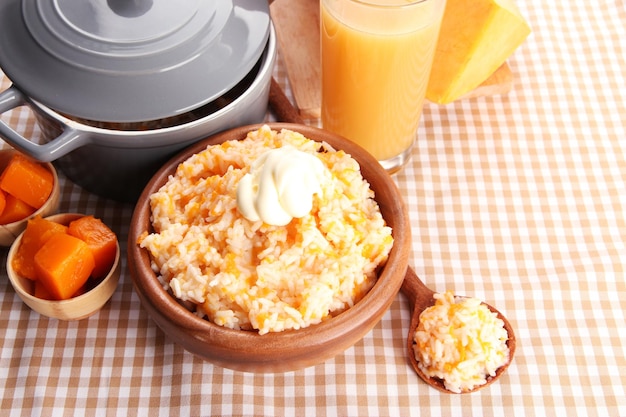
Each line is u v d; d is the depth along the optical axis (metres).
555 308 0.67
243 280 0.59
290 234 0.61
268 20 0.65
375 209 0.63
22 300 0.66
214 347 0.57
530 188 0.73
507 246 0.70
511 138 0.75
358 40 0.64
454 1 0.68
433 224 0.71
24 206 0.66
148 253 0.61
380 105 0.68
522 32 0.71
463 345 0.62
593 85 0.79
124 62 0.61
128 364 0.64
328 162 0.64
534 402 0.63
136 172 0.66
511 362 0.64
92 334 0.65
